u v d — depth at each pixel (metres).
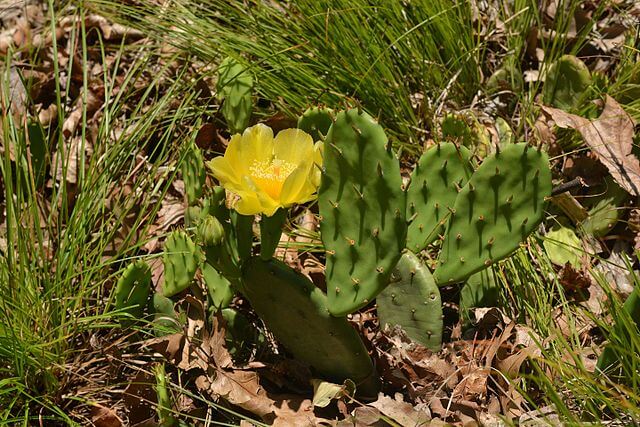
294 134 0.80
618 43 1.08
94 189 0.97
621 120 0.98
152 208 1.02
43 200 1.01
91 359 0.90
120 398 0.89
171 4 1.11
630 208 0.96
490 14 1.11
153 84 1.03
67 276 0.90
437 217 0.85
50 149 1.06
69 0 1.12
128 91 1.05
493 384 0.87
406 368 0.87
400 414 0.83
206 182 1.03
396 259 0.78
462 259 0.84
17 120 1.08
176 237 0.88
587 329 0.91
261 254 0.80
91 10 1.14
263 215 0.79
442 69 1.07
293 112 1.04
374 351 0.89
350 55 1.04
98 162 1.01
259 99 1.07
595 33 1.10
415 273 0.86
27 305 0.89
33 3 1.22
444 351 0.88
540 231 0.98
